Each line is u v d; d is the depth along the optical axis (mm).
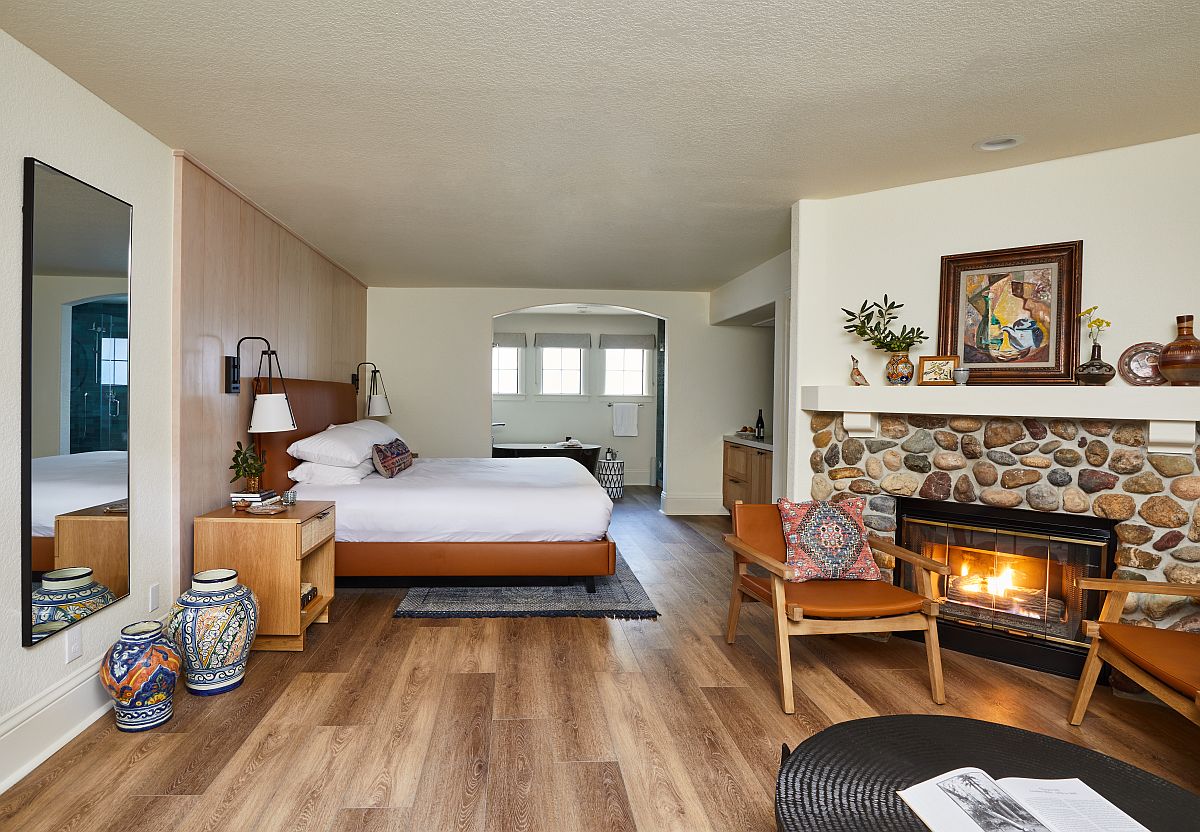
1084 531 2990
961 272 3303
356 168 3223
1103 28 1955
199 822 1890
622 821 1926
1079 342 3027
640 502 7867
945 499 3354
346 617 3715
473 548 3988
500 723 2504
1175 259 2844
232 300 3559
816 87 2352
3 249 2051
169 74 2287
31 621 2145
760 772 2193
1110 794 1441
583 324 9141
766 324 6844
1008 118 2613
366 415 6445
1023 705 2727
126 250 2645
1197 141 2781
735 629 3479
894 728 1726
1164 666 2131
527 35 2010
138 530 2752
